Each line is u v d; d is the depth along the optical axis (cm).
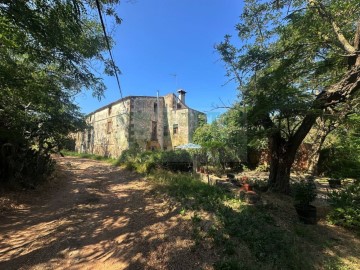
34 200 782
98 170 1488
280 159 1005
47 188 939
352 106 838
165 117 2280
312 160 1728
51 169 1073
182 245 450
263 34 998
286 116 905
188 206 671
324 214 737
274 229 544
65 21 545
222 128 1633
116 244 472
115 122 2267
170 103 2286
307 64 918
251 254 432
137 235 505
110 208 710
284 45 955
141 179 1149
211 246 446
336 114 850
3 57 667
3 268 396
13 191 808
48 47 602
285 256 441
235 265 385
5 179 845
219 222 541
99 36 774
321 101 799
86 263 412
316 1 770
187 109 2191
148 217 612
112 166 1666
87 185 1040
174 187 908
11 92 792
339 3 795
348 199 688
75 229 550
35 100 888
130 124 2061
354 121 1003
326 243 536
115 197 839
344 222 650
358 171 869
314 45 873
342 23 812
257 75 989
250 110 996
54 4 495
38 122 1035
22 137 874
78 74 768
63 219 616
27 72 767
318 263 451
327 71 934
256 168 1888
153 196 819
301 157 1964
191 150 1578
